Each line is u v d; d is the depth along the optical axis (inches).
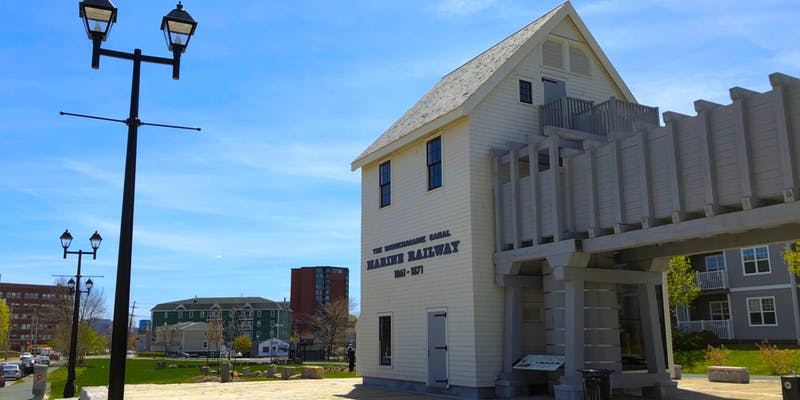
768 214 427.2
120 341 394.3
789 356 1027.3
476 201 690.8
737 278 1551.4
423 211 768.9
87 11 413.7
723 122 464.1
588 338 616.1
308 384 882.8
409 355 765.3
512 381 649.6
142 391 762.2
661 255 606.2
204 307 5177.2
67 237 976.3
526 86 762.8
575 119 735.1
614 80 830.5
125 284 401.1
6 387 1766.7
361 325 878.4
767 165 432.5
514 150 670.5
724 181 459.2
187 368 1846.7
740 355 1244.5
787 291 1440.7
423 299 749.9
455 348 685.3
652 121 715.4
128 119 424.5
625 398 620.7
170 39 443.5
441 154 747.4
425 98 938.1
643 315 638.5
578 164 591.8
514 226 657.0
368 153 887.1
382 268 843.4
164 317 5285.4
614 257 653.9
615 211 541.6
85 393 707.4
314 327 4249.5
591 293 629.6
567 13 795.4
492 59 808.3
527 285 676.1
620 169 544.1
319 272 5152.6
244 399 652.7
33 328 5915.4
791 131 421.4
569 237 592.7
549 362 612.7
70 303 2645.2
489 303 674.2
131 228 410.0
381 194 871.7
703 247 573.3
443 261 721.0
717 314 1615.4
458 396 671.1
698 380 829.2
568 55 803.4
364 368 860.0
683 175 490.0
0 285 6195.9
